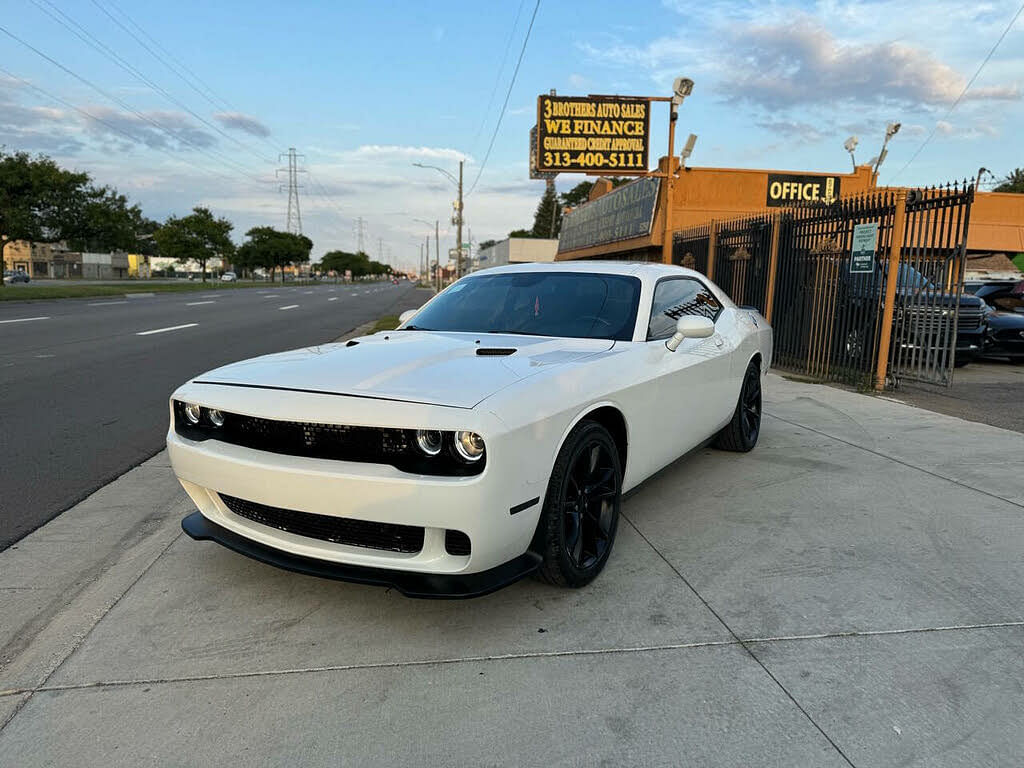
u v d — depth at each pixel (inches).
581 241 980.6
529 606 108.9
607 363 120.7
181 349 442.6
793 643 98.7
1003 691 87.7
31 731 79.5
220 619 104.4
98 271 3929.6
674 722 81.7
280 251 3752.5
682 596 112.4
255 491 99.3
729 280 469.7
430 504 90.6
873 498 160.2
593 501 118.3
